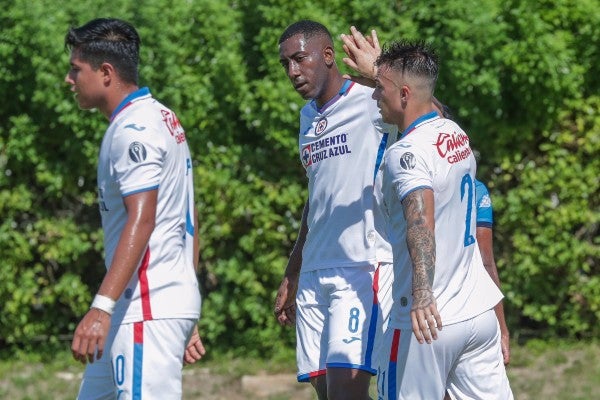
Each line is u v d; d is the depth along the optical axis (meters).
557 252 34.53
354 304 21.56
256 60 34.31
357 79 21.97
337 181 21.83
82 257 35.06
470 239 18.44
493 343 18.69
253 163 34.31
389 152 17.97
